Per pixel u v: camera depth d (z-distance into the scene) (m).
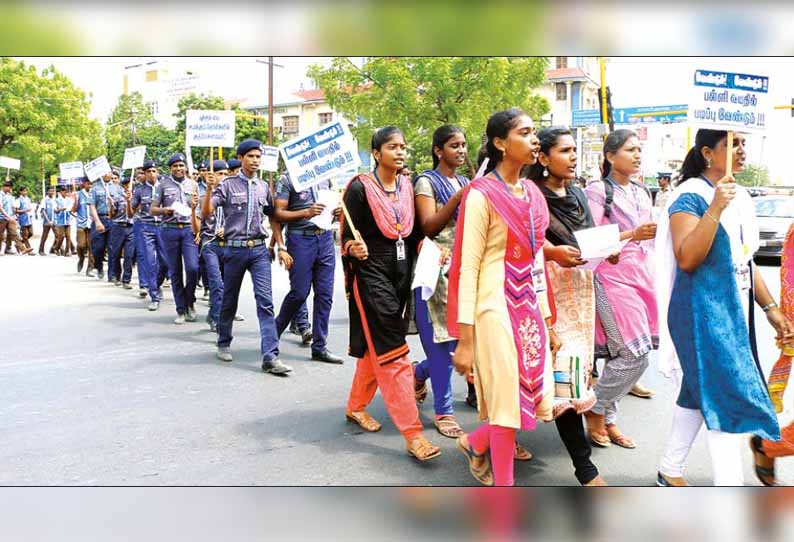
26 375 6.26
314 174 5.71
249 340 7.90
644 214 4.91
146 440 4.62
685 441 3.50
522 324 3.35
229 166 8.55
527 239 3.31
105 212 14.12
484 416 3.50
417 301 4.80
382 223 4.31
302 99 58.84
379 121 22.55
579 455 3.72
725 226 3.31
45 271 15.78
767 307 3.78
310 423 5.00
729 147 3.18
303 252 6.59
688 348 3.29
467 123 21.52
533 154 3.29
